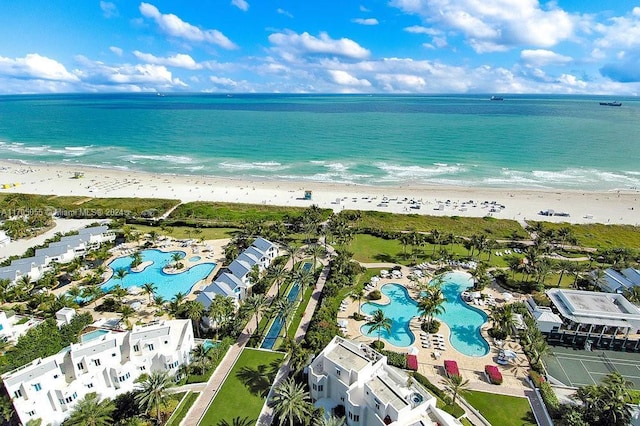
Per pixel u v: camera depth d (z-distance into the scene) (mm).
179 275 108062
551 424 59125
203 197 179625
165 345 67688
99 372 61406
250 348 77312
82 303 92562
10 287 96375
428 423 53719
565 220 153375
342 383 60469
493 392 66250
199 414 61281
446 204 170750
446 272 108562
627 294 88688
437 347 78250
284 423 57875
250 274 100250
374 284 101375
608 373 71688
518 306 86500
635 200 176750
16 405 54781
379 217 151625
